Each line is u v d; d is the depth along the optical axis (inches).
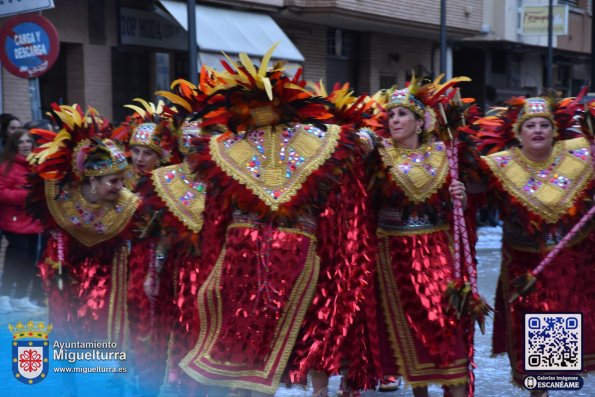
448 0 997.2
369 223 243.4
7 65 464.4
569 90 1535.4
